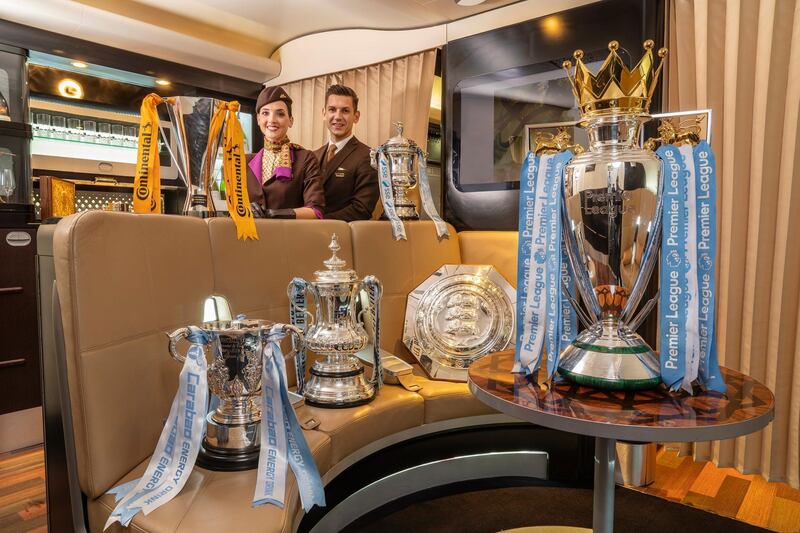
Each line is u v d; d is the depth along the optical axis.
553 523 1.78
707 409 0.95
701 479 2.11
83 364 1.07
